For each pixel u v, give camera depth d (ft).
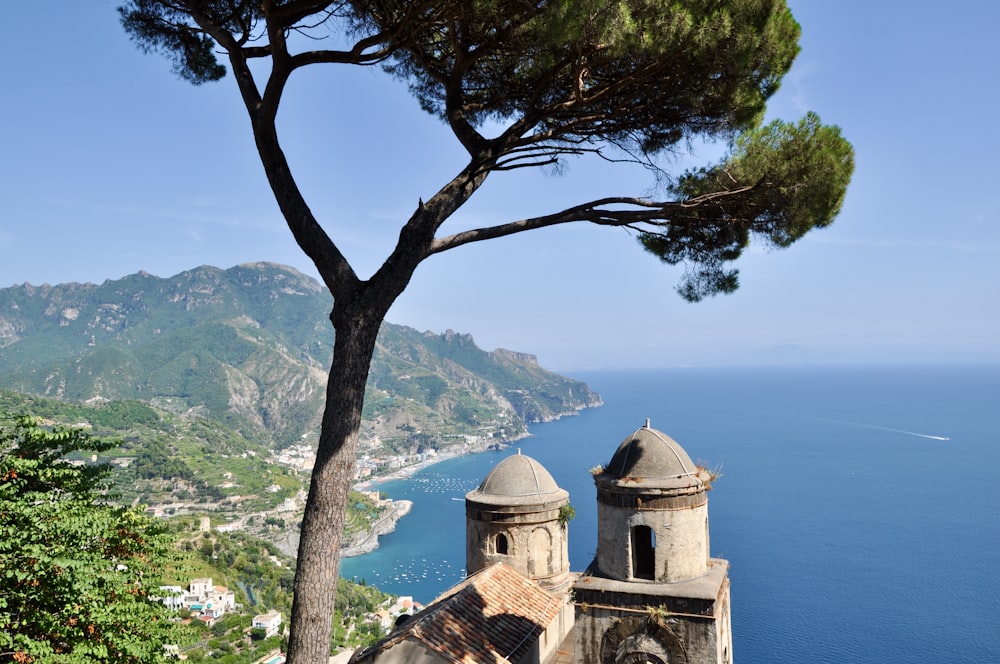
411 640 57.52
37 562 45.60
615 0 44.06
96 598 48.16
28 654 43.50
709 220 57.62
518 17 47.09
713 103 53.52
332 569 44.11
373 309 46.96
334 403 45.60
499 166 51.85
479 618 64.23
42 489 52.08
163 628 52.42
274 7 46.16
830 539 531.50
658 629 61.36
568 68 52.47
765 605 390.42
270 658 315.58
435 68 56.85
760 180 54.19
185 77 63.67
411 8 47.03
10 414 53.88
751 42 47.06
